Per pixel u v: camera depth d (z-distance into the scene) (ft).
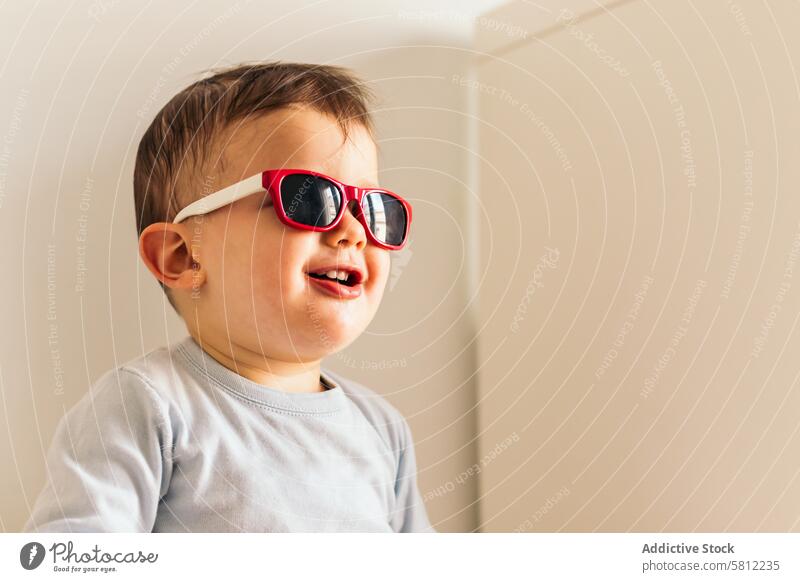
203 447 2.51
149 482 2.37
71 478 2.29
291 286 2.62
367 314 2.82
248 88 2.82
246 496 2.53
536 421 3.57
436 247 3.81
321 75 3.01
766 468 2.83
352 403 3.18
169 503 2.48
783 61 2.78
